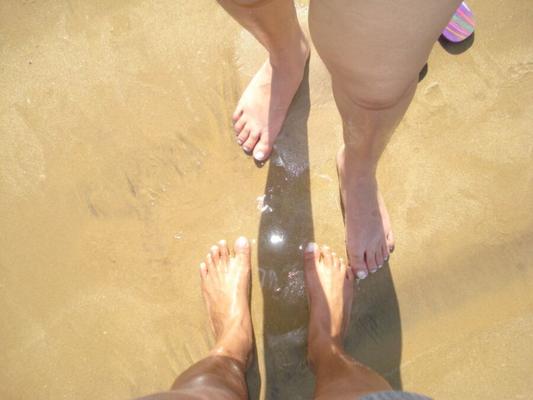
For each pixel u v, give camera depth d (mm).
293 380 1763
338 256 1829
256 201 1854
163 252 1842
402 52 985
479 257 1792
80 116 1910
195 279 1826
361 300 1799
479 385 1719
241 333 1706
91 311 1816
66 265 1843
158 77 1919
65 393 1772
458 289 1781
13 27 1955
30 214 1865
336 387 1431
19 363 1789
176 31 1938
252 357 1777
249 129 1837
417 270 1800
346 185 1688
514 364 1723
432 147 1853
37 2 1958
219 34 1928
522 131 1848
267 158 1864
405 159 1851
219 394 1357
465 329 1755
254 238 1839
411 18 910
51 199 1871
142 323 1807
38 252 1851
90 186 1874
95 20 1948
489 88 1872
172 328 1804
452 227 1814
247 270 1797
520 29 1890
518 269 1777
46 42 1950
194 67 1917
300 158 1860
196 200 1860
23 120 1912
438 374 1734
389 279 1802
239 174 1863
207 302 1778
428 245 1809
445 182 1836
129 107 1907
